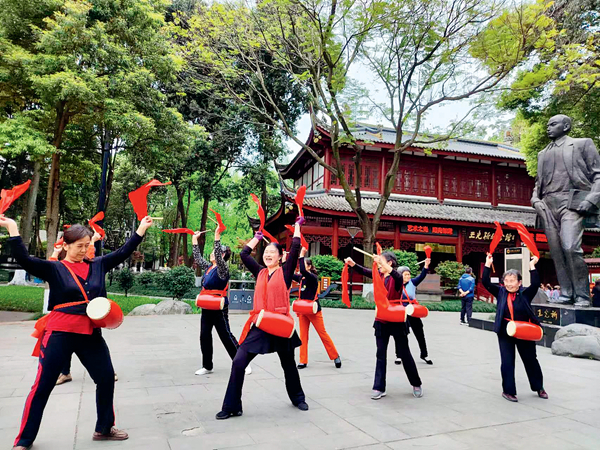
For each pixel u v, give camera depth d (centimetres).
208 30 1670
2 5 1345
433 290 2308
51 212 1563
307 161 3034
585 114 1792
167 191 3322
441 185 2842
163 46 1525
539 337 500
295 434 375
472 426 411
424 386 562
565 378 634
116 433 354
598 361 778
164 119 1563
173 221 3691
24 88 1478
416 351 847
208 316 589
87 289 342
